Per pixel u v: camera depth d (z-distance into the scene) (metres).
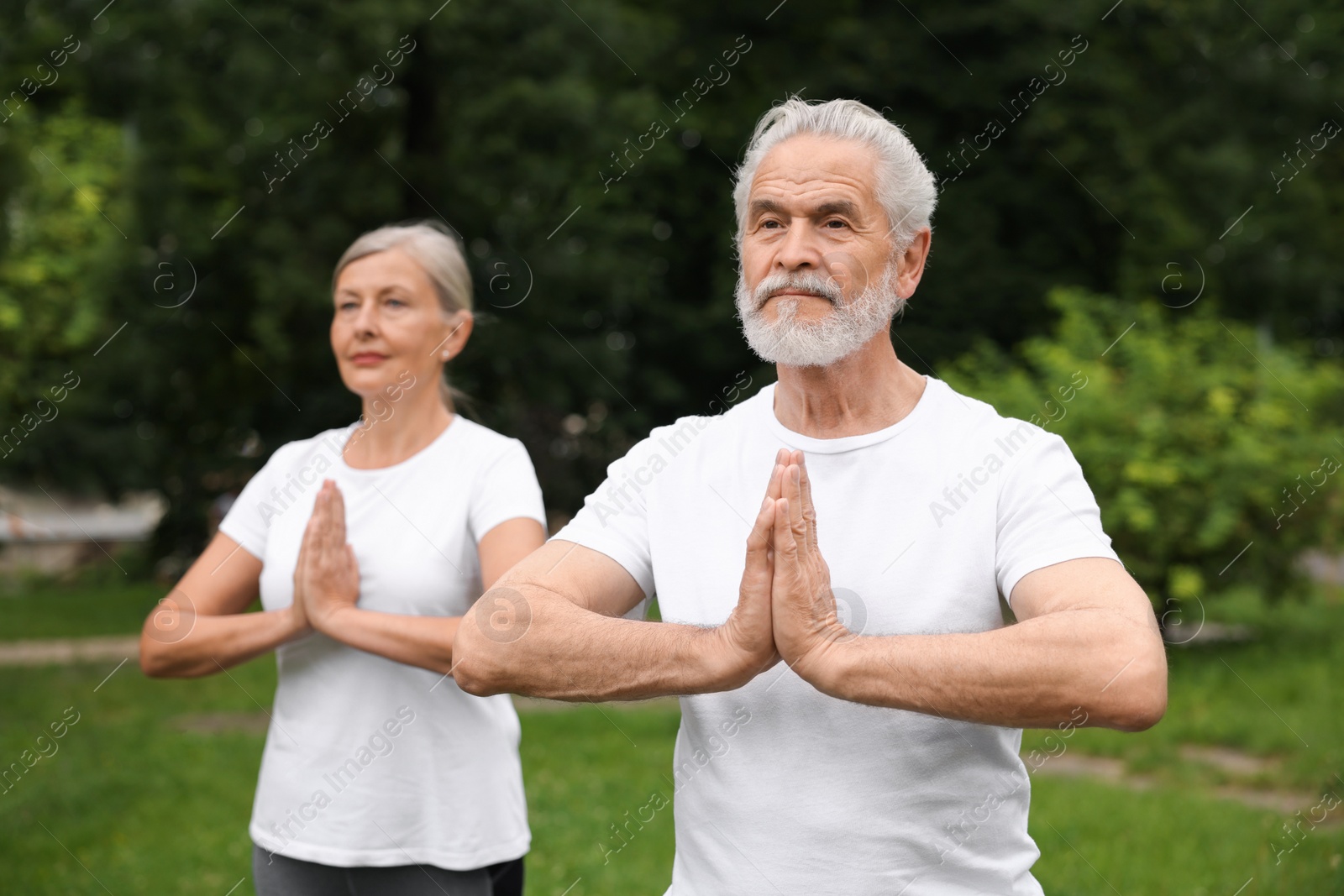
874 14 36.91
